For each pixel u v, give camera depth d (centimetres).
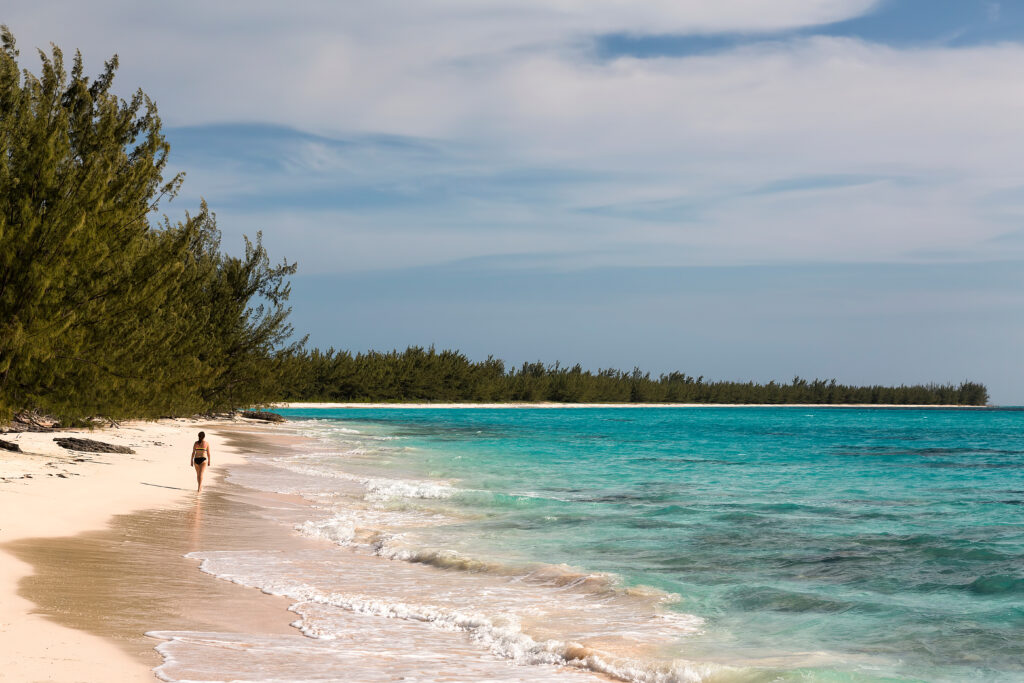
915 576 1352
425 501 2142
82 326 2328
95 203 2194
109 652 759
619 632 1002
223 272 5988
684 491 2588
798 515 2042
